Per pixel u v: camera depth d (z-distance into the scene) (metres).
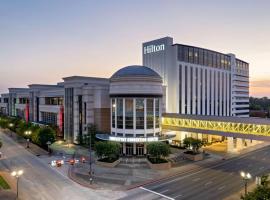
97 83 84.62
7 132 104.88
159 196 38.66
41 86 123.12
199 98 91.94
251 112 165.12
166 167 53.88
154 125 66.50
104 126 75.62
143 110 64.75
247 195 28.34
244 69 122.81
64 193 39.69
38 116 115.75
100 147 55.47
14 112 149.00
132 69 66.25
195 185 43.84
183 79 85.94
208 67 96.44
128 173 50.50
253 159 63.81
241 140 76.12
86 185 43.19
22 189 41.22
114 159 57.56
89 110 76.50
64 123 85.38
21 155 65.38
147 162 57.06
